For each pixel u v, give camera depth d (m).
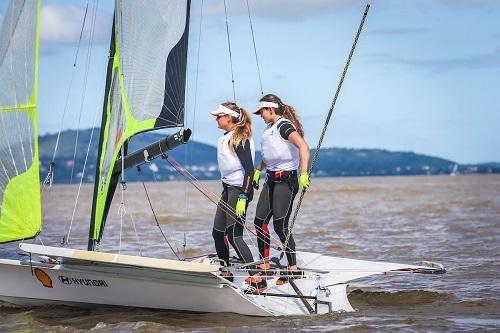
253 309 10.91
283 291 11.70
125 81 11.66
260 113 11.76
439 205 42.94
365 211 38.59
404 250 19.78
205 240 22.75
